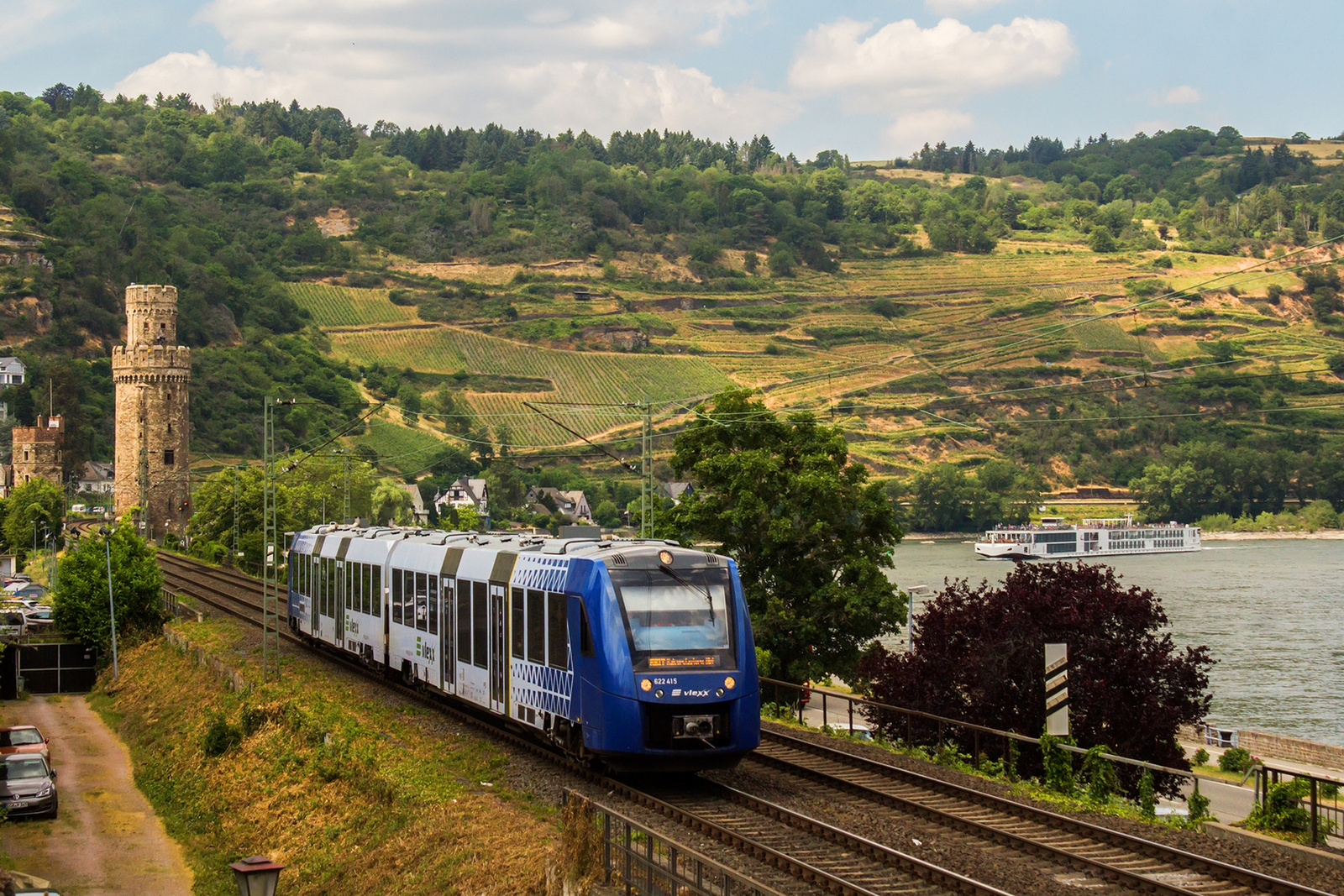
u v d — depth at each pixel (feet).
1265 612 409.69
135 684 199.11
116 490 545.85
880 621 163.02
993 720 111.24
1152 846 65.98
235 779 120.47
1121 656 109.40
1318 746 178.60
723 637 79.82
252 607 228.43
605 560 81.25
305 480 471.62
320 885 83.61
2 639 211.00
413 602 114.73
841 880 56.85
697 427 177.37
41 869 106.83
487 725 103.24
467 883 67.51
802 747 97.81
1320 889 60.13
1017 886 58.59
